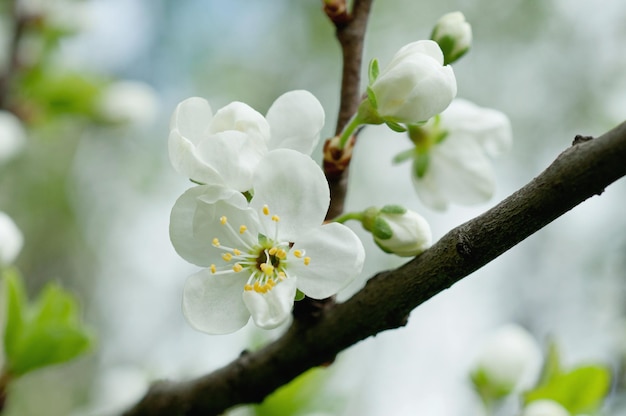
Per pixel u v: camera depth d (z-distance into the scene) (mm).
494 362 273
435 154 249
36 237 769
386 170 665
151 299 730
